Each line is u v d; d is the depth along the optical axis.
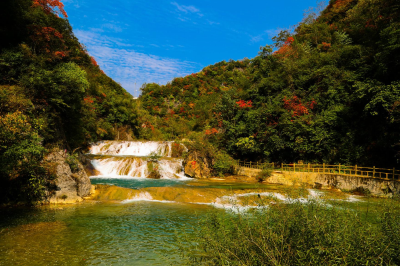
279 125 26.42
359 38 32.06
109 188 15.52
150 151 34.16
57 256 6.97
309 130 23.77
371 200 14.69
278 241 3.75
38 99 14.99
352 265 3.21
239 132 29.31
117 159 25.05
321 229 3.61
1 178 11.80
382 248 3.38
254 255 3.83
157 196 14.95
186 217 11.03
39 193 12.50
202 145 26.88
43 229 9.16
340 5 43.12
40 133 13.79
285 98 28.00
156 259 6.80
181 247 6.13
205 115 56.28
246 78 45.72
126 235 8.72
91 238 8.40
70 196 13.49
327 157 23.20
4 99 12.66
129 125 49.97
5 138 11.05
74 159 15.01
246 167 26.56
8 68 14.94
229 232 4.58
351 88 24.28
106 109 45.94
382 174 18.92
